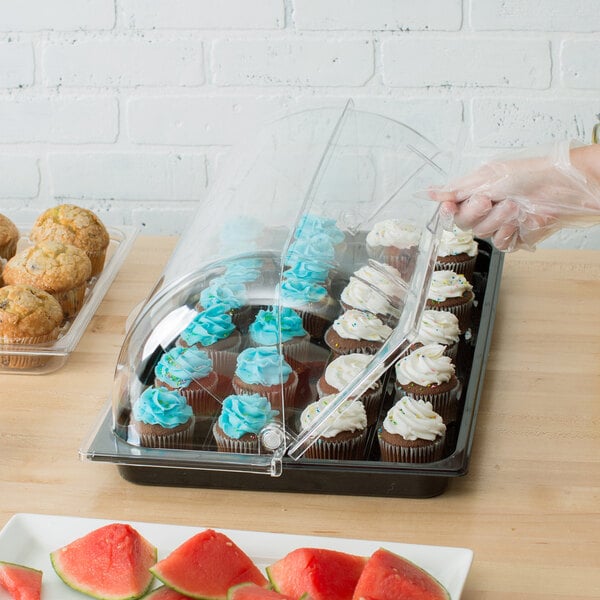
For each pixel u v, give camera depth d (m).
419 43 1.92
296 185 1.32
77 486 1.14
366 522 1.07
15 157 2.07
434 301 1.45
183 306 1.17
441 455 1.18
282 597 0.87
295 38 1.94
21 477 1.16
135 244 1.76
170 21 1.94
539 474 1.14
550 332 1.45
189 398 1.14
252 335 1.14
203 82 1.99
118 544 0.96
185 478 1.13
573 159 1.24
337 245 1.22
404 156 1.42
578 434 1.21
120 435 1.16
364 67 1.95
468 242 1.58
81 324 1.45
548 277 1.62
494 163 1.27
